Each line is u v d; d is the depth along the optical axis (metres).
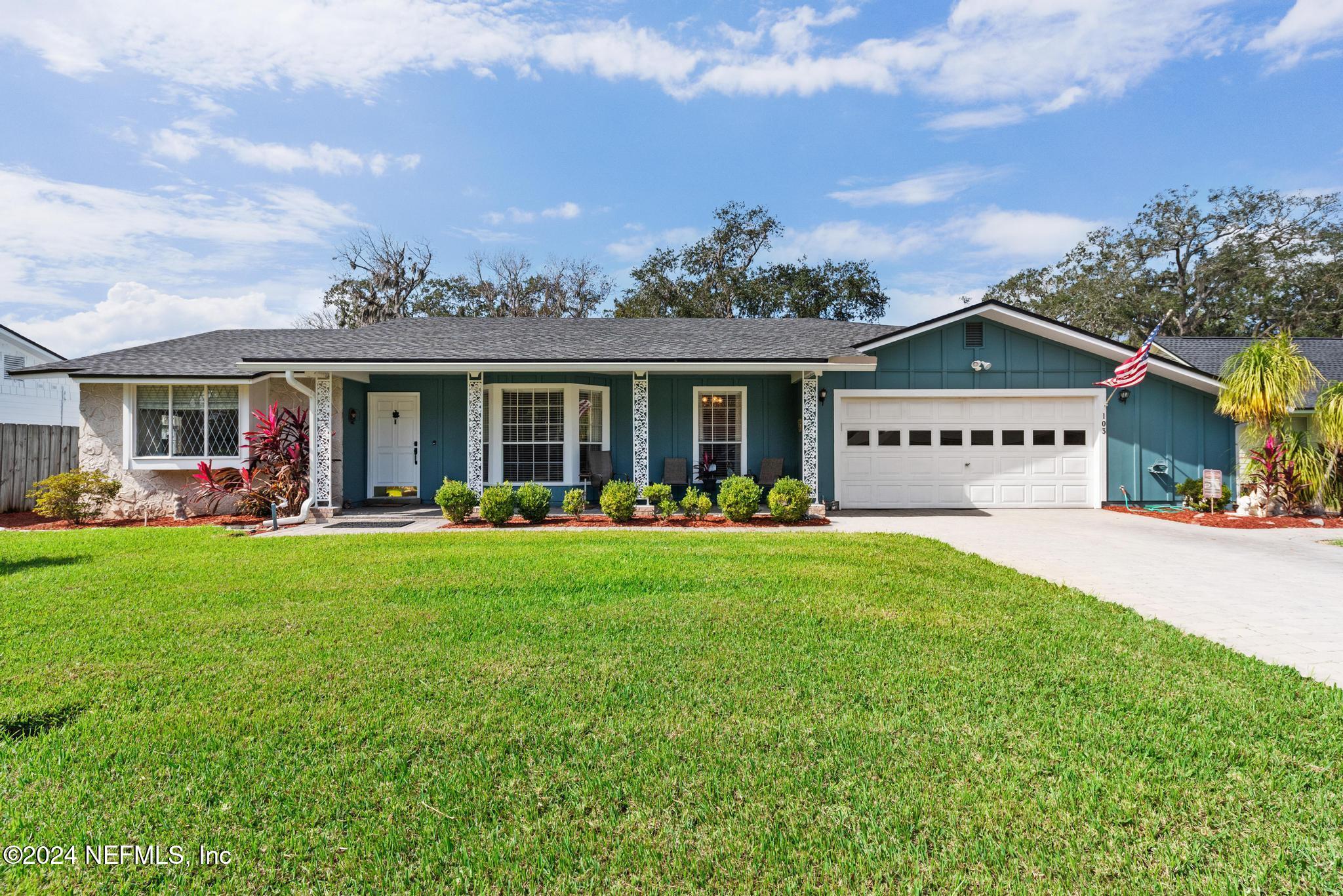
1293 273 32.62
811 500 11.16
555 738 3.11
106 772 2.82
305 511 11.20
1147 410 12.96
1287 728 3.22
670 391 13.59
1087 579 6.69
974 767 2.85
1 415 18.55
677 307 35.25
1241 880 2.13
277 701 3.55
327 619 5.00
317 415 11.61
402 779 2.77
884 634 4.64
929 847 2.33
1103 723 3.26
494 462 12.99
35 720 3.29
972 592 5.89
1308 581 6.66
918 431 13.12
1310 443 11.62
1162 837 2.37
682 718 3.32
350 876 2.19
